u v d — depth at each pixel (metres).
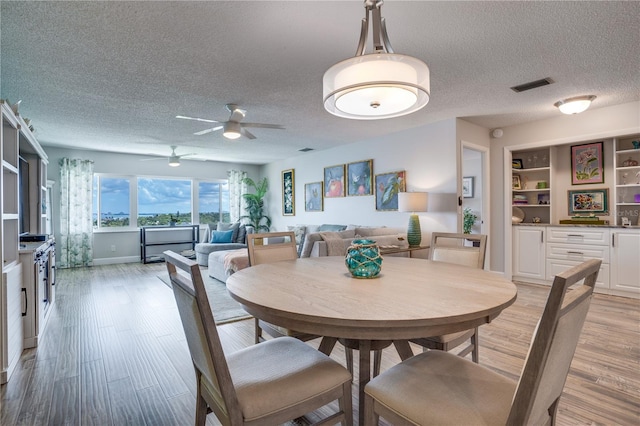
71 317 3.39
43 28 2.21
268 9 2.03
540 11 2.07
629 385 2.03
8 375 2.14
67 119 4.30
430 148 4.71
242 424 1.09
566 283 0.79
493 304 1.20
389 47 1.85
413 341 1.79
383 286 1.49
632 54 2.64
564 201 4.87
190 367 2.31
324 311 1.14
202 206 8.19
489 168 5.01
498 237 4.98
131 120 4.37
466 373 1.22
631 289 3.87
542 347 0.83
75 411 1.80
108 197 6.94
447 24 2.21
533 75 3.04
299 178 7.43
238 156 7.46
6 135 2.62
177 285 1.22
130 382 2.11
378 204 5.50
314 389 1.22
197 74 2.96
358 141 5.86
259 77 3.04
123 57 2.63
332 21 2.16
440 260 2.34
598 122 4.05
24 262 2.64
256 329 2.18
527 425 0.88
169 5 1.98
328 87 1.70
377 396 1.17
